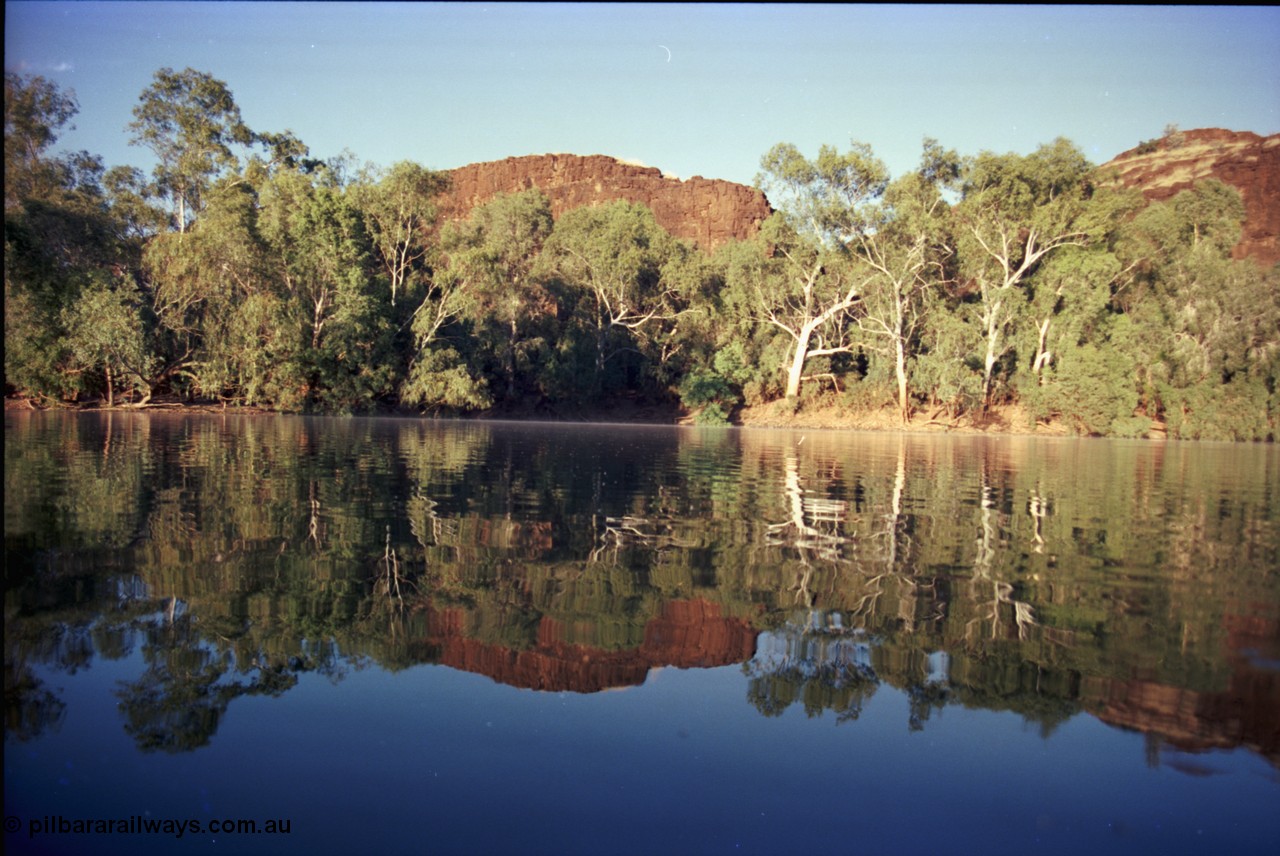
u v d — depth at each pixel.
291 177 42.28
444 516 9.05
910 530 8.90
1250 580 6.55
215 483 11.23
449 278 43.81
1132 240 47.50
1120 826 3.03
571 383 51.41
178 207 47.22
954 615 5.43
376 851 2.72
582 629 5.01
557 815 3.00
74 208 27.20
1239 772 3.41
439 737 3.60
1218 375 44.62
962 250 48.19
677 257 54.97
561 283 54.72
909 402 49.88
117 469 12.61
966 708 3.96
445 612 5.28
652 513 9.76
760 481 13.97
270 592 5.62
